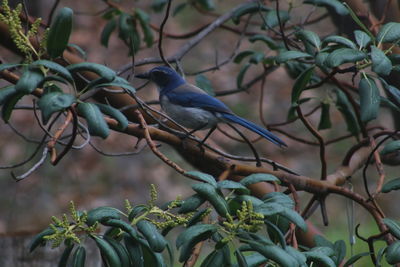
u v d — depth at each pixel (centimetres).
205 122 1065
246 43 3384
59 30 598
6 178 2489
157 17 3359
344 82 1084
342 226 2330
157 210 593
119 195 2589
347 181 897
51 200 2461
